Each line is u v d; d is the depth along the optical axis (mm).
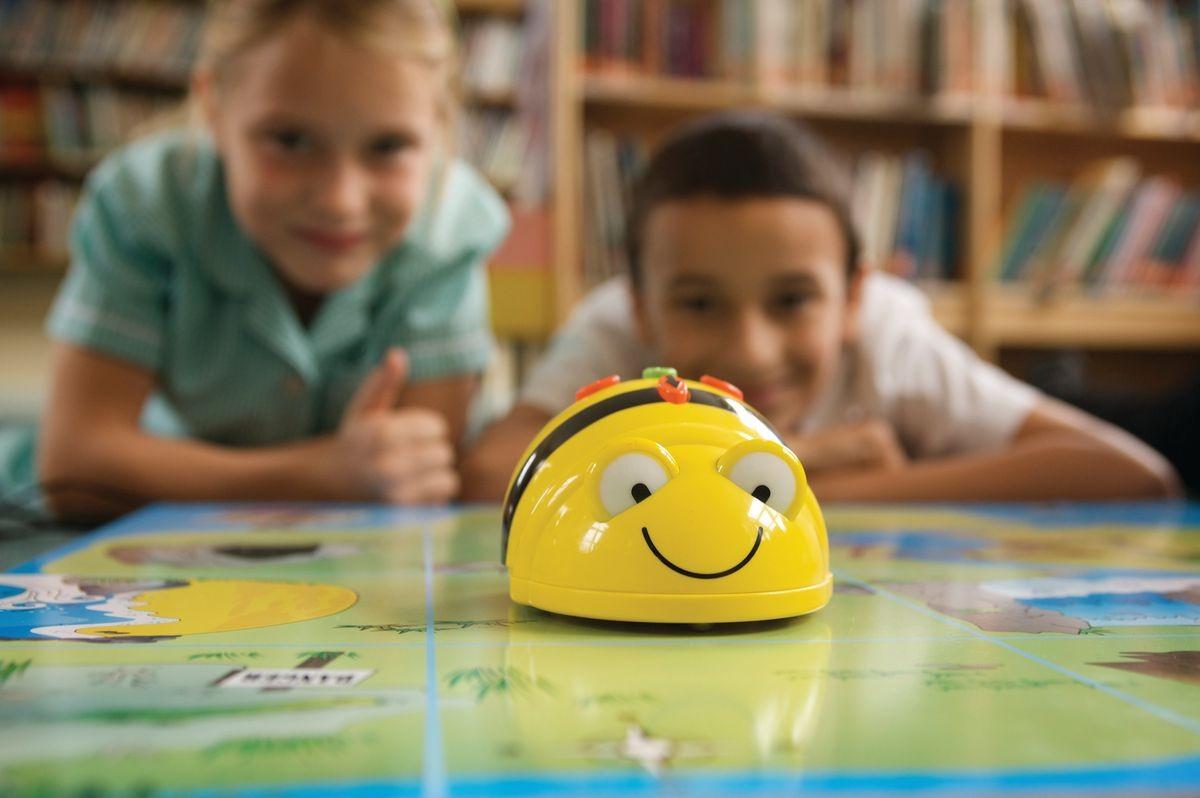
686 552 344
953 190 1963
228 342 1022
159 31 1995
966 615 369
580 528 359
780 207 875
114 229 980
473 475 939
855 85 1876
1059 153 2238
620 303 1155
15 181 2051
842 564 492
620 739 221
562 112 1748
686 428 378
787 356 908
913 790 190
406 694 259
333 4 854
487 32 1972
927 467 916
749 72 1832
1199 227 2018
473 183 1194
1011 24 1984
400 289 1061
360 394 932
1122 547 552
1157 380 2271
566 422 398
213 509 757
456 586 428
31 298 2084
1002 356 2230
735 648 315
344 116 878
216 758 206
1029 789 190
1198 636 333
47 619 356
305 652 307
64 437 934
